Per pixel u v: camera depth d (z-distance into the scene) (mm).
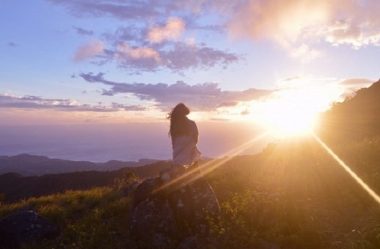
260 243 10758
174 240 11586
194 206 12203
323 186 14867
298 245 10703
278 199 13312
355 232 11312
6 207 18609
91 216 14352
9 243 12781
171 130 12875
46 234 13211
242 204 13211
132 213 12430
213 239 11164
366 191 13914
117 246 11680
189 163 12781
